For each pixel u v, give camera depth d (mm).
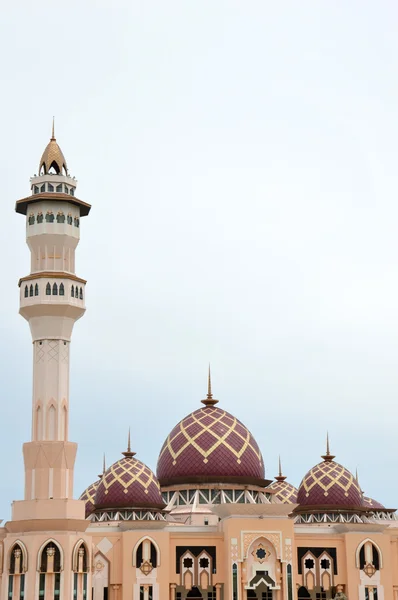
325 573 96812
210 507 103688
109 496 101000
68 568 84000
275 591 93188
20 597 83688
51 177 92562
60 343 89938
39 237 91625
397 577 99188
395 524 115312
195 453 106062
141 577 93250
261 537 93875
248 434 109375
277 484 123062
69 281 90500
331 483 105625
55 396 88562
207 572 94562
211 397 113188
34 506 84938
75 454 87812
